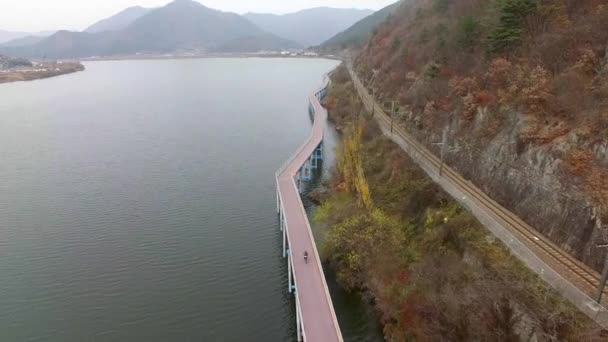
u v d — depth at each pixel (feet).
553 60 131.23
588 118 107.14
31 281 145.18
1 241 171.12
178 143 315.37
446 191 139.54
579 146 104.68
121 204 206.39
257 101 490.90
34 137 337.52
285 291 140.56
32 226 183.83
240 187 227.20
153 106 475.72
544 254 98.68
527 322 87.76
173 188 226.58
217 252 163.12
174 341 118.83
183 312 130.21
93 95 572.10
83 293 138.92
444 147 153.69
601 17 125.70
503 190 126.11
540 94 123.34
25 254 161.68
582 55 121.70
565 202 102.58
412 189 154.71
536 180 113.91
